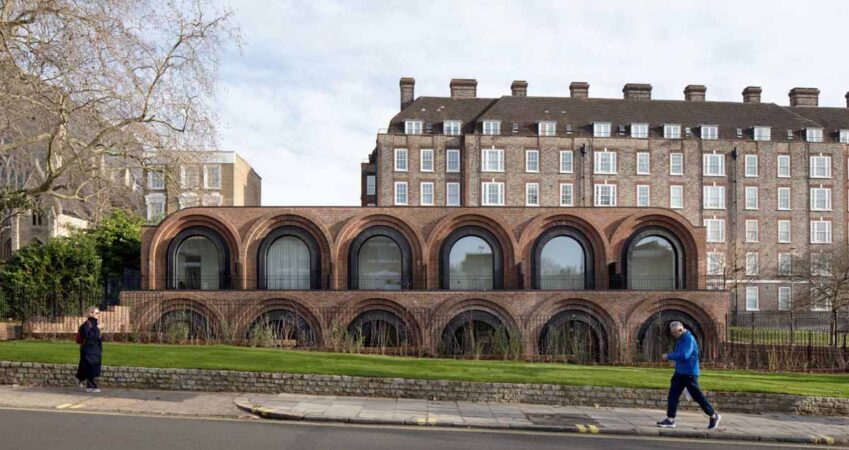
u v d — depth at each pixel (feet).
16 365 57.06
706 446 43.88
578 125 216.33
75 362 57.72
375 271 105.19
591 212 105.19
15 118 80.43
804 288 191.93
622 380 59.41
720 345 98.58
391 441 40.70
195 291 97.25
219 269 103.24
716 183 213.05
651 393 56.70
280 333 96.37
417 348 92.48
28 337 82.02
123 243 109.81
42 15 75.36
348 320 98.02
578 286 105.19
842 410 56.80
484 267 105.29
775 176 214.69
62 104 76.89
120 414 46.65
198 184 101.35
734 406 56.80
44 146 98.94
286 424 45.55
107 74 78.02
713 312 99.25
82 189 103.71
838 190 215.72
